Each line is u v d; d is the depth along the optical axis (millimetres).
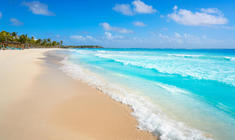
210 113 4840
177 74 10930
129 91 6922
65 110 4527
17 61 14141
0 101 4750
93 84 7883
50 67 12516
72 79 8695
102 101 5496
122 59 23188
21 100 4949
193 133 3668
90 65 15703
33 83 7051
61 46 157375
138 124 3965
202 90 7223
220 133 3732
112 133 3498
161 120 4250
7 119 3709
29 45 78188
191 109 5109
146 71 12250
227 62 17906
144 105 5305
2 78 7445
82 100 5473
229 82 8453
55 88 6645
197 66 14570
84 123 3865
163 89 7355
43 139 3031
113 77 9914
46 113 4203
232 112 4957
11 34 68625
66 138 3127
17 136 3070
